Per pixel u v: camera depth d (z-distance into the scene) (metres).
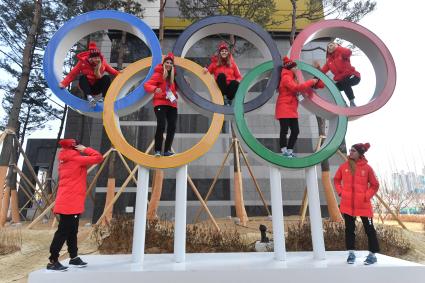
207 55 15.41
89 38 14.19
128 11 12.15
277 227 4.78
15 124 9.94
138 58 15.11
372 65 5.84
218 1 12.13
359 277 4.13
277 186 4.92
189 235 7.27
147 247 6.63
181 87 5.08
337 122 5.21
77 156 4.23
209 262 4.54
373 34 5.59
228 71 5.63
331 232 7.32
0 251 6.83
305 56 15.34
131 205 12.91
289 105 5.21
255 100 5.15
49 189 14.58
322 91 5.77
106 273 3.89
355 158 4.80
